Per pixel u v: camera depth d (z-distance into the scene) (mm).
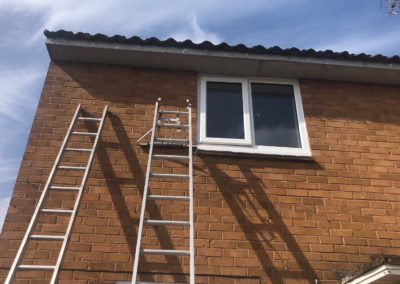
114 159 5191
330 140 5695
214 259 4609
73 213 4051
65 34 5770
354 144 5703
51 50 5801
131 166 5160
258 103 6098
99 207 4809
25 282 4281
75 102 5617
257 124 5879
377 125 5934
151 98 5797
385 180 5438
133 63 6020
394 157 5660
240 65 6051
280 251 4746
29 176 4934
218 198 5027
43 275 4340
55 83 5734
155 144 5328
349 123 5895
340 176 5387
